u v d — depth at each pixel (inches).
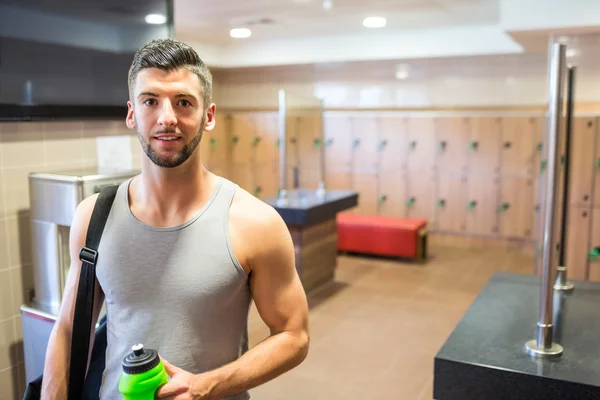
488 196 288.5
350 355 161.0
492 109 282.2
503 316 93.8
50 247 104.0
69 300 56.3
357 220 279.9
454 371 76.5
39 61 107.1
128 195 54.6
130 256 51.4
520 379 72.2
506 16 184.9
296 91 331.6
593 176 218.5
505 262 265.0
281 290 53.4
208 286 49.8
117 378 51.8
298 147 332.5
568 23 176.1
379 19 220.1
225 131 353.7
